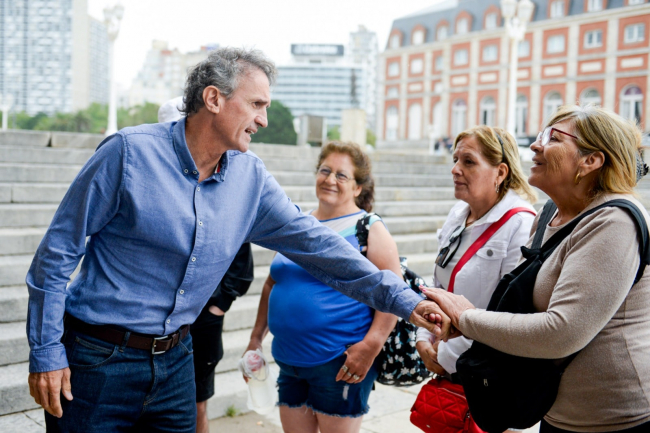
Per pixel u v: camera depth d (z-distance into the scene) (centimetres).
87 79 15200
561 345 161
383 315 237
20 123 10319
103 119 9969
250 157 207
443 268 252
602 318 158
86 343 182
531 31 4703
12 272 442
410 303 206
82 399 182
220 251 194
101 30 16138
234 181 199
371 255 249
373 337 235
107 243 185
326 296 244
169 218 182
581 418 171
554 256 178
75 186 179
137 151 180
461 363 188
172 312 188
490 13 5031
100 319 182
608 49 4300
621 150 174
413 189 912
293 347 246
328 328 240
